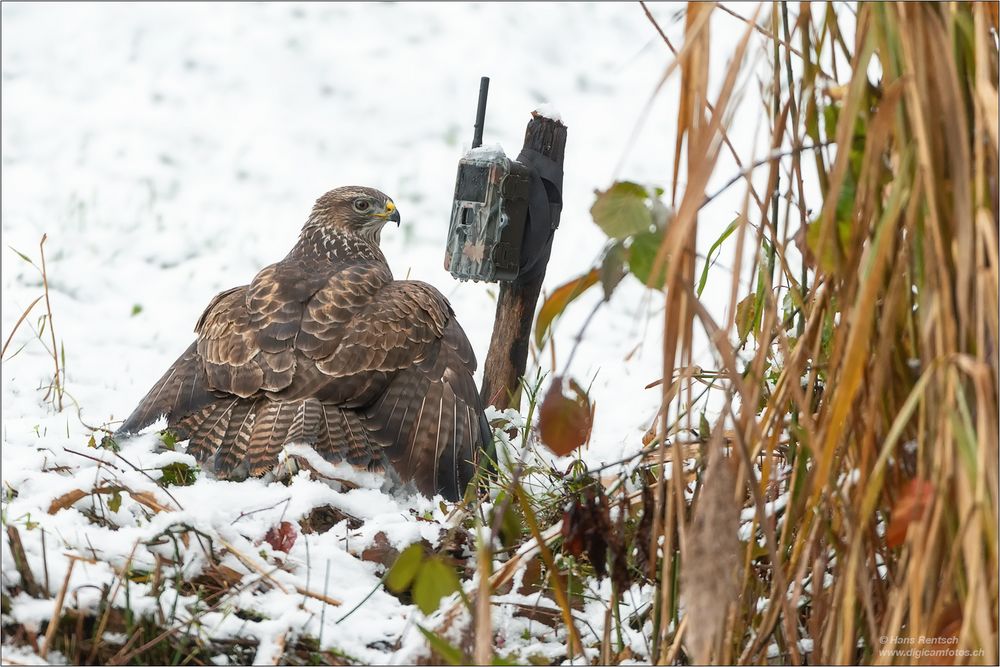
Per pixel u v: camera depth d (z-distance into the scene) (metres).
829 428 5.21
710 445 5.55
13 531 6.47
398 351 9.17
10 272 15.27
